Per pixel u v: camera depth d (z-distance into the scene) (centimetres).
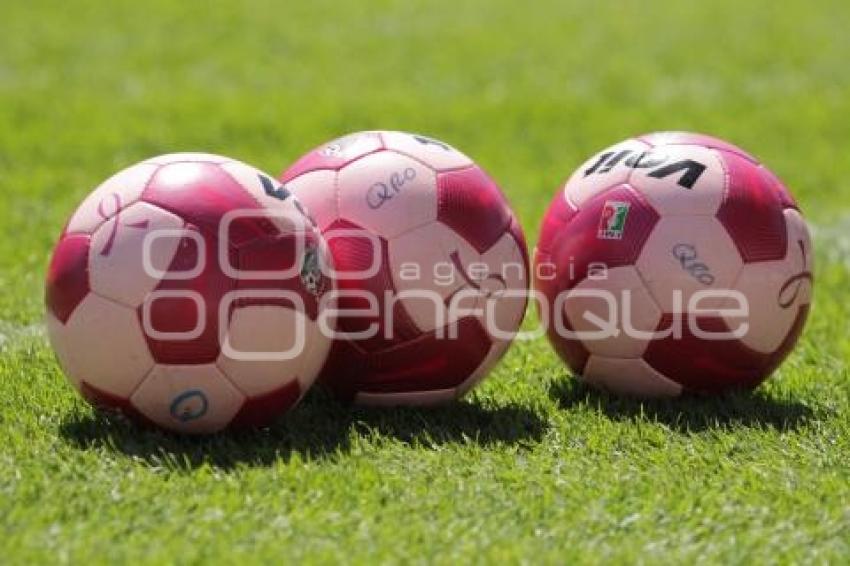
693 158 2159
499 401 2231
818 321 2845
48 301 1964
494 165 4566
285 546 1639
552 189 4238
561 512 1764
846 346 2623
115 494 1772
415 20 7338
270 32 6944
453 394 2161
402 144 2108
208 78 5941
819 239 3738
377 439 2002
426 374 2097
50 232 3522
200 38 6756
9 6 7319
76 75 5909
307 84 5856
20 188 4053
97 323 1892
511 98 5628
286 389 1966
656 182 2138
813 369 2450
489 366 2153
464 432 2066
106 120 5072
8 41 6519
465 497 1806
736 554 1666
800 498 1833
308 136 4903
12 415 2059
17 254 3281
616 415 2155
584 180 2216
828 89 5969
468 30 7100
